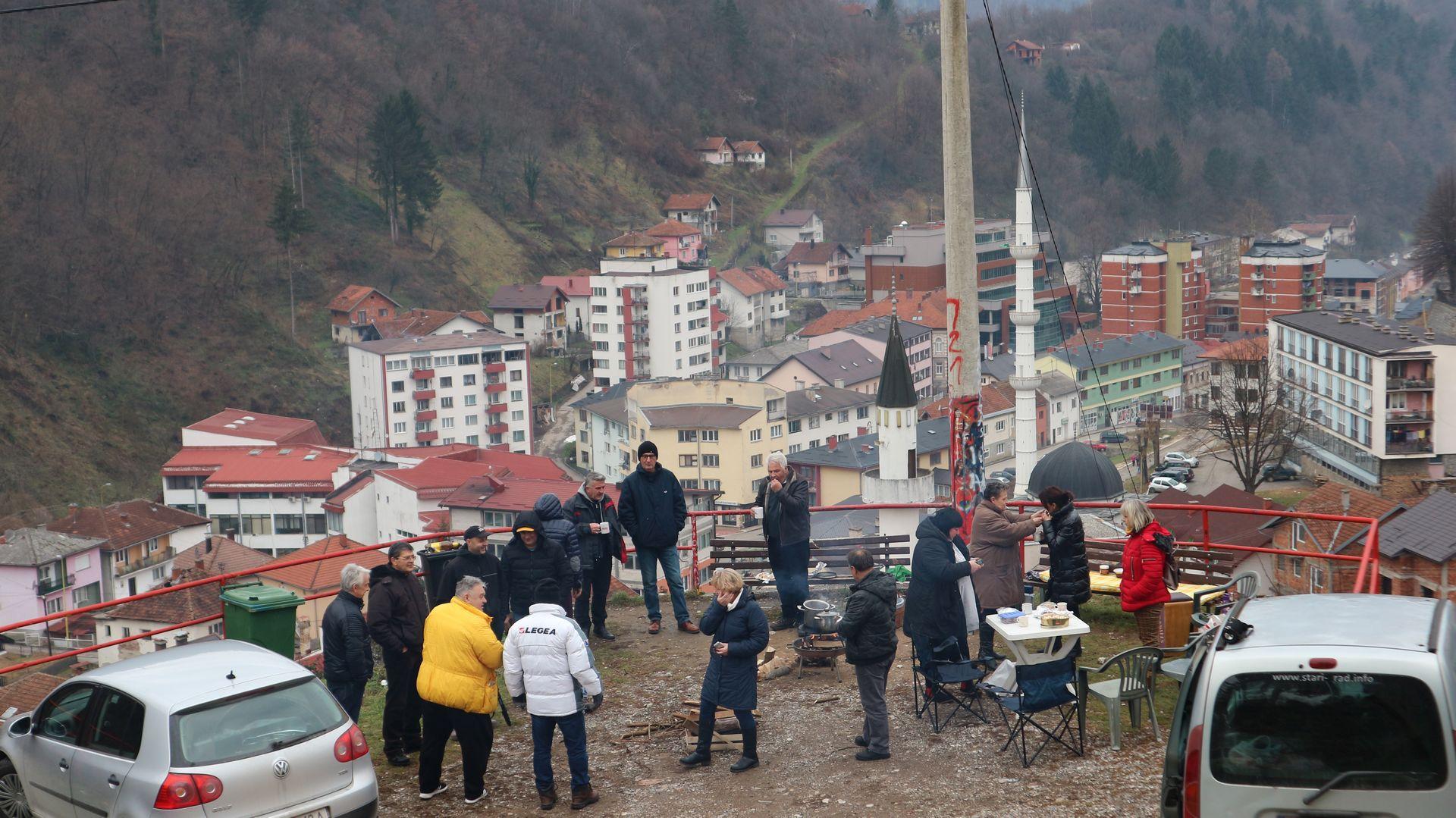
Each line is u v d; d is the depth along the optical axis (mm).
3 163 140875
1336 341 92062
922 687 12414
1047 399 125562
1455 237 119500
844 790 9977
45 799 9461
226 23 183000
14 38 158375
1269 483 94250
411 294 164000
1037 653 10859
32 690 33969
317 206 169000
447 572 12219
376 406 129750
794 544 14562
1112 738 10406
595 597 15086
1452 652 6652
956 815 9297
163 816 8328
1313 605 7328
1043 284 166500
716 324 162750
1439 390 85938
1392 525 37469
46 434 116750
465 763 10320
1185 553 14672
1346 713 6352
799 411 112875
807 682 12992
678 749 11367
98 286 135750
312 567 50188
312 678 9328
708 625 10547
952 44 15219
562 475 96000
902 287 174250
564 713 9969
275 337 144250
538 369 156250
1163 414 138375
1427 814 6156
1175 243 167625
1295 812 6348
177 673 9250
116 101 162000
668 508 15078
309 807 8805
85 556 78688
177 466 101188
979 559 12164
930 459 92062
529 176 197375
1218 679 6582
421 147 171750
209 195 157125
